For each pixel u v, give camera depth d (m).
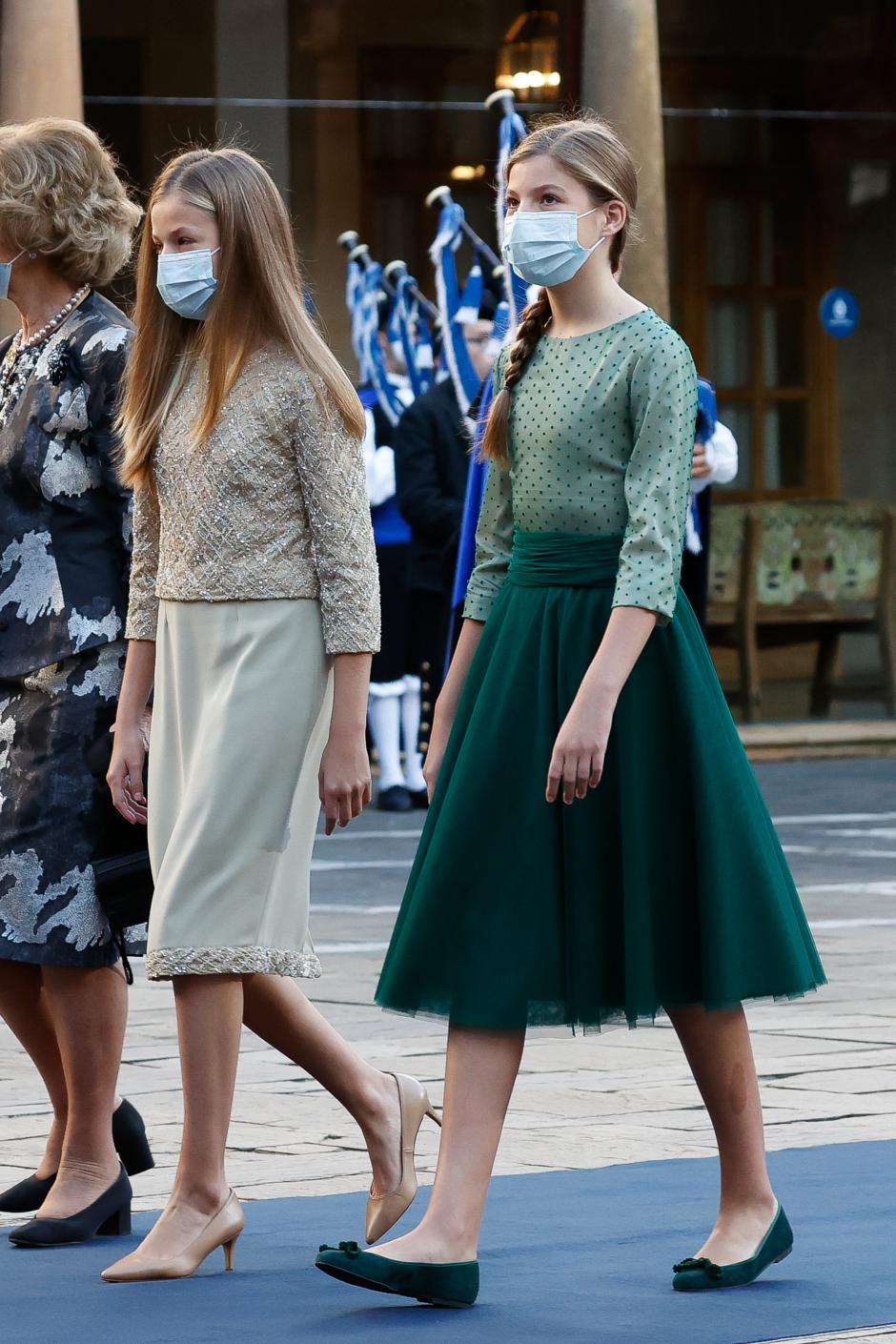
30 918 9.95
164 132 35.06
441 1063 14.02
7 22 29.12
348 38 35.91
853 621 39.12
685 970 8.84
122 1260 9.16
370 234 36.22
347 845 26.14
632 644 8.62
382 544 29.02
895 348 39.28
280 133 35.66
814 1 38.53
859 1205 10.26
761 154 38.66
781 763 37.09
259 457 9.27
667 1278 9.01
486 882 8.83
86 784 10.02
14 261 10.12
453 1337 8.15
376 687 29.61
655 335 8.85
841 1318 8.37
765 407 38.78
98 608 10.08
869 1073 13.60
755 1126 9.05
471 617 9.31
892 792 31.97
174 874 9.18
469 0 36.34
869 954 18.28
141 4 34.84
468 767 8.91
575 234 8.91
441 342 25.94
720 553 38.44
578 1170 11.17
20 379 10.19
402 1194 9.73
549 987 8.73
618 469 8.88
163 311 9.57
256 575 9.27
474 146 36.62
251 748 9.18
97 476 10.08
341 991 16.72
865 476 39.22
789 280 38.88
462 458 27.53
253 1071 13.89
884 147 39.09
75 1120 10.05
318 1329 8.30
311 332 9.40
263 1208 10.45
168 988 17.02
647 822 8.78
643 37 31.78
